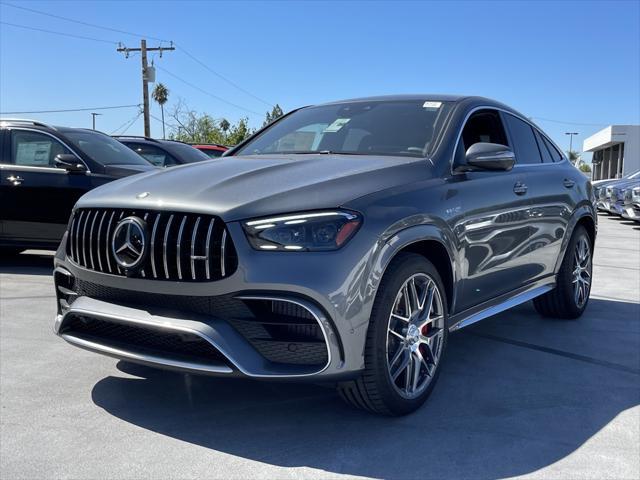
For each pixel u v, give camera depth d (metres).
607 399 3.61
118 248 3.06
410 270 3.18
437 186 3.54
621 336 4.94
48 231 7.28
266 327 2.88
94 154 7.52
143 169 7.75
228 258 2.85
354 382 3.03
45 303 5.79
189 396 3.57
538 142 5.17
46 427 3.15
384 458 2.86
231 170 3.45
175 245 2.95
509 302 4.48
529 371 4.07
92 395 3.58
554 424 3.25
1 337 4.70
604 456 2.90
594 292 6.74
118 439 3.03
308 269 2.80
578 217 5.32
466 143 4.11
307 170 3.36
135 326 3.00
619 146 43.88
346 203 2.98
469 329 5.12
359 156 3.79
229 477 2.68
